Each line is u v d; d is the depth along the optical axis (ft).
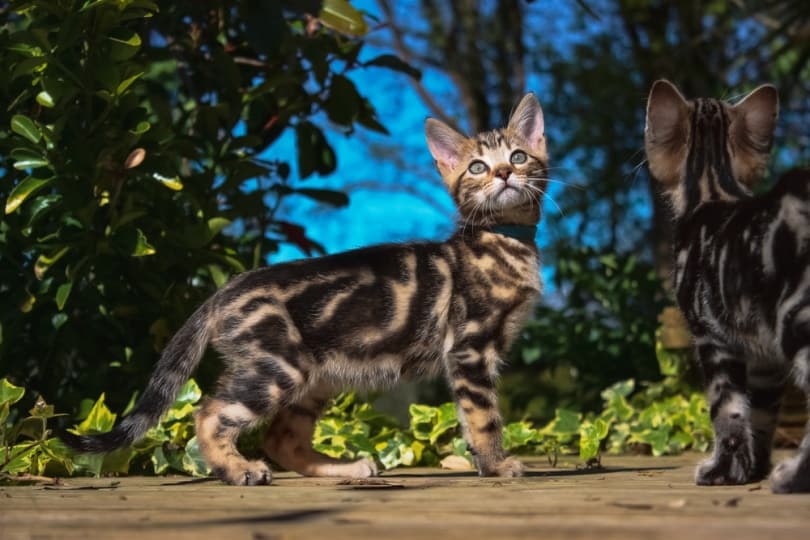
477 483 3.44
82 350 4.17
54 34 4.05
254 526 2.56
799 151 8.97
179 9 4.49
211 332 3.65
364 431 4.31
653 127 3.57
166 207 4.22
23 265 4.12
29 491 3.30
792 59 8.11
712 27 9.36
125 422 3.56
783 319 3.07
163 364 3.63
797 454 3.07
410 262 3.81
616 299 6.21
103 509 2.85
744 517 2.61
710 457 3.36
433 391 6.64
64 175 3.96
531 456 4.73
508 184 3.92
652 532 2.45
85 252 4.03
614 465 4.21
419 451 4.26
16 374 4.17
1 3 4.63
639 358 6.09
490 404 3.76
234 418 3.56
